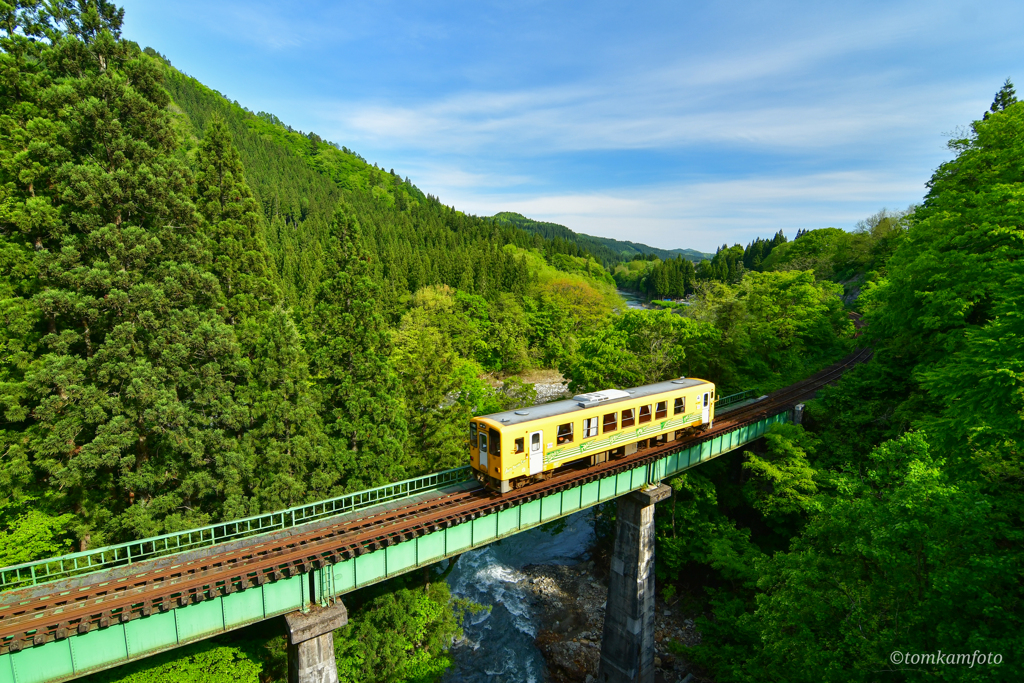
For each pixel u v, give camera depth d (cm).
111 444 2009
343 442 2477
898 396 2895
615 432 2542
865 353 5309
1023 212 2175
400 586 2419
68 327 2214
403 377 3038
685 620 3155
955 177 2800
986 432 1543
